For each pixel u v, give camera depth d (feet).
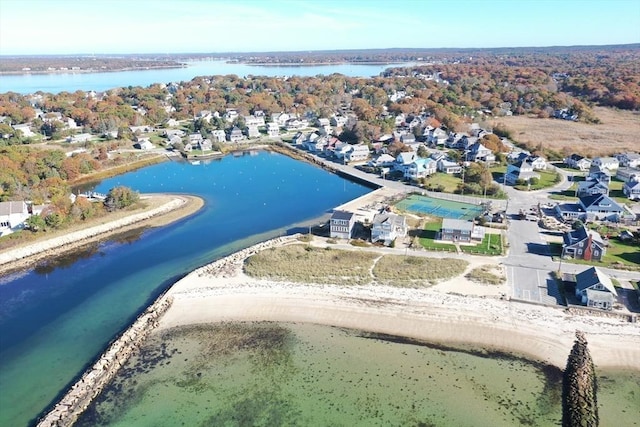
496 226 255.70
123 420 131.75
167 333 171.01
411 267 208.74
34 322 181.06
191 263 228.84
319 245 238.27
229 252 240.12
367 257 220.43
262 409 135.13
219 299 190.49
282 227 273.54
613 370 146.72
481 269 205.77
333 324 174.60
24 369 153.58
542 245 230.89
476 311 176.14
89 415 133.69
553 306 176.24
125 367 153.58
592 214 259.60
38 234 253.44
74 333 173.47
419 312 177.78
